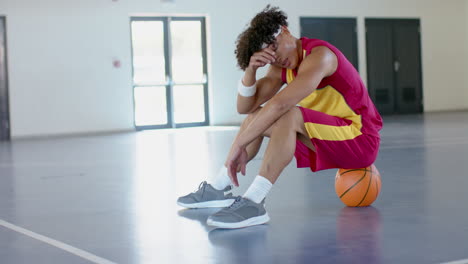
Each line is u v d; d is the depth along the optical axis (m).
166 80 12.01
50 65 11.07
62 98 11.16
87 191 3.50
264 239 2.02
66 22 11.13
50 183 3.97
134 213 2.66
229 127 11.25
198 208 2.71
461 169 3.82
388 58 13.82
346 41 13.35
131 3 11.55
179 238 2.09
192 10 11.98
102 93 11.41
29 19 10.91
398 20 13.88
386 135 7.50
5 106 10.87
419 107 14.25
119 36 11.48
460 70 14.62
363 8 13.45
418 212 2.41
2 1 10.73
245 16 12.34
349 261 1.70
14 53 10.85
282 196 2.98
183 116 12.20
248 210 2.24
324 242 1.94
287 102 2.13
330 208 2.58
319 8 12.98
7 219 2.62
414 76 14.16
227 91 12.27
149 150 6.68
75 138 9.88
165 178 4.06
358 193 2.53
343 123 2.31
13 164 5.58
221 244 1.97
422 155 4.83
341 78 2.28
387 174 3.71
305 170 4.05
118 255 1.88
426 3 14.19
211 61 12.14
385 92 13.82
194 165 4.89
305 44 2.29
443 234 2.00
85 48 11.27
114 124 11.51
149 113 11.93
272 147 2.24
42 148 7.75
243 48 2.33
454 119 10.76
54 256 1.89
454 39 14.52
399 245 1.87
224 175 2.68
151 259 1.81
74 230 2.32
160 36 11.95
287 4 12.70
